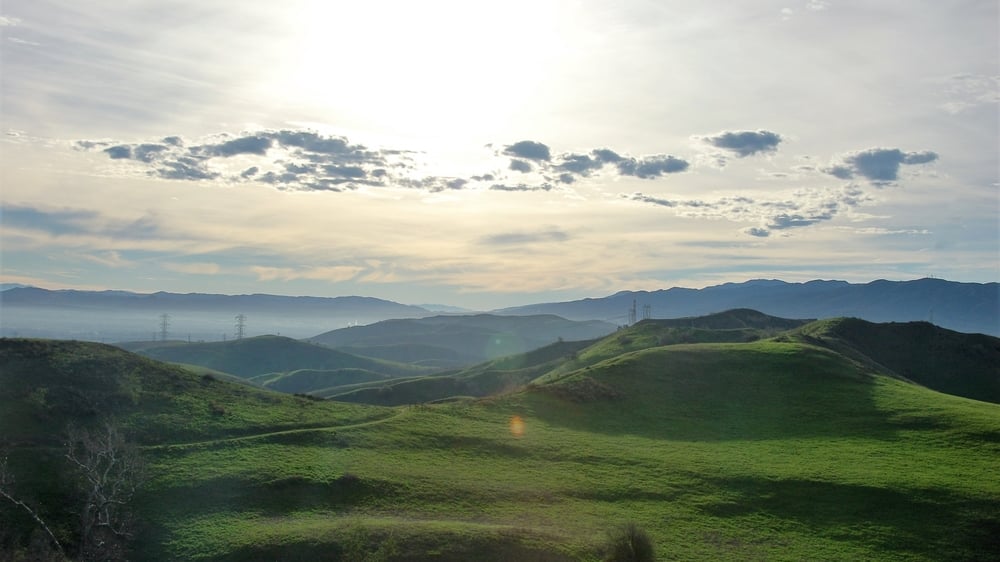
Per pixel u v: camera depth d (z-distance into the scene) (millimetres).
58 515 52031
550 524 54688
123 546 49125
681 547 52719
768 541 54844
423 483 60812
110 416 68938
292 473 60125
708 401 94938
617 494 62719
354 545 47188
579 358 153625
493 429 79375
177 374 85188
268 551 46812
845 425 83312
